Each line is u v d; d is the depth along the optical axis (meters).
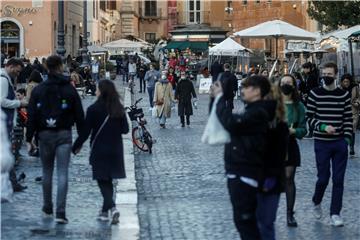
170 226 16.31
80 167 24.75
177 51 106.31
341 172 16.27
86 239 14.79
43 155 16.31
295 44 56.00
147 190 21.12
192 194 20.42
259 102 11.74
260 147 11.37
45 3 78.75
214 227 16.19
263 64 77.69
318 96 16.23
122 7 146.50
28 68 38.50
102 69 83.88
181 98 41.19
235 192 11.41
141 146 29.84
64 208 16.22
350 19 57.53
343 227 16.11
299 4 89.38
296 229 15.92
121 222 16.38
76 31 98.06
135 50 104.69
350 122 16.27
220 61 80.31
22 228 15.70
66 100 16.02
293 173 15.95
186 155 28.97
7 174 17.45
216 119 11.41
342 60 48.47
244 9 108.62
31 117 16.08
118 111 15.96
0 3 78.69
